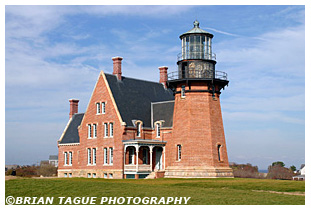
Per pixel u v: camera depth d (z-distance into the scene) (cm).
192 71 5497
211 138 5369
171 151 5584
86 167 6431
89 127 6469
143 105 6444
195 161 5312
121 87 6391
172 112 6166
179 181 4781
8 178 5656
